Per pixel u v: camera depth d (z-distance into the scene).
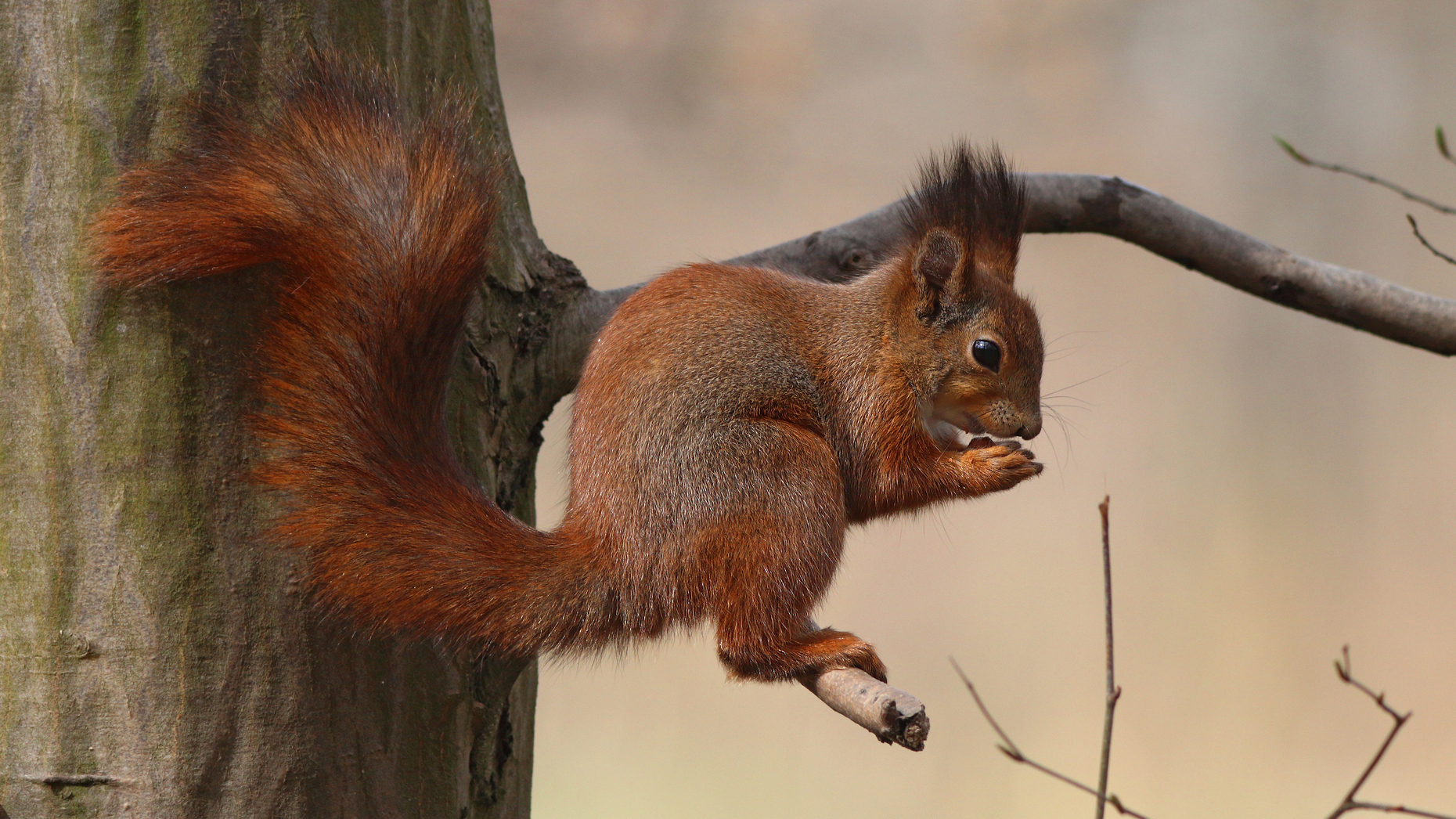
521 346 6.94
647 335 7.03
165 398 5.36
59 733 5.36
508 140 7.09
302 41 5.62
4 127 5.34
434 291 5.88
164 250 5.26
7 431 5.37
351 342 5.74
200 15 5.41
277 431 5.55
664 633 6.70
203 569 5.41
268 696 5.48
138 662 5.36
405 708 5.91
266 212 5.43
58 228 5.32
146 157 5.35
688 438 6.81
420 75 6.22
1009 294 8.30
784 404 7.35
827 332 7.82
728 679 6.79
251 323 5.50
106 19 5.34
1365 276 8.35
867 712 5.51
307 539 5.59
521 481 7.05
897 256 8.40
